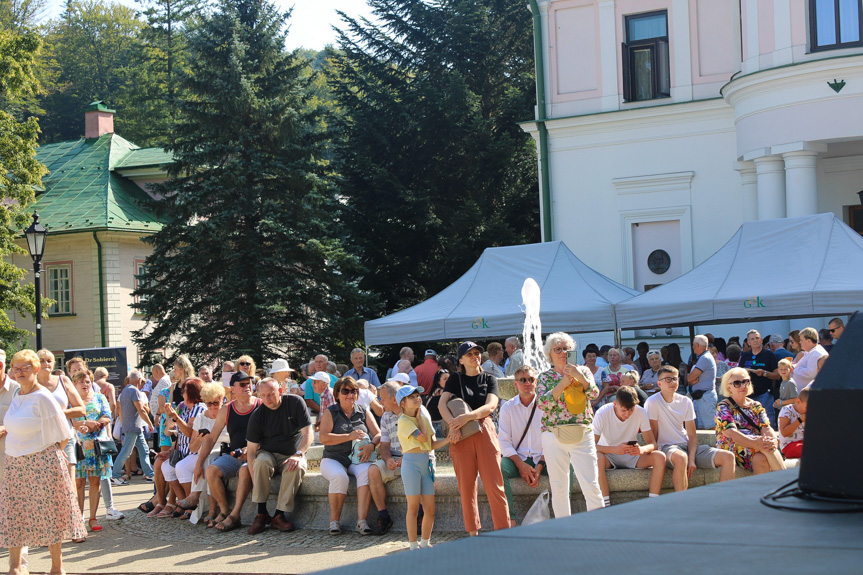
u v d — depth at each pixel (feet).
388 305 112.57
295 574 27.22
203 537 34.50
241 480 35.76
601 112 81.66
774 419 46.85
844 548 6.49
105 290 119.14
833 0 66.54
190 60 101.09
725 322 56.70
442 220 114.83
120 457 50.85
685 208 79.46
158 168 127.13
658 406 31.71
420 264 114.01
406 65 126.93
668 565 6.20
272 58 103.45
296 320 98.53
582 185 83.05
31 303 99.60
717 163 78.59
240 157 96.94
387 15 126.62
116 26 198.08
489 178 114.52
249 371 41.68
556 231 83.87
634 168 81.30
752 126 70.64
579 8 83.71
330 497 33.58
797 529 7.13
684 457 30.86
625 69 81.97
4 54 100.22
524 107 117.80
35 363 27.96
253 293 95.14
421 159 117.60
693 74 79.71
